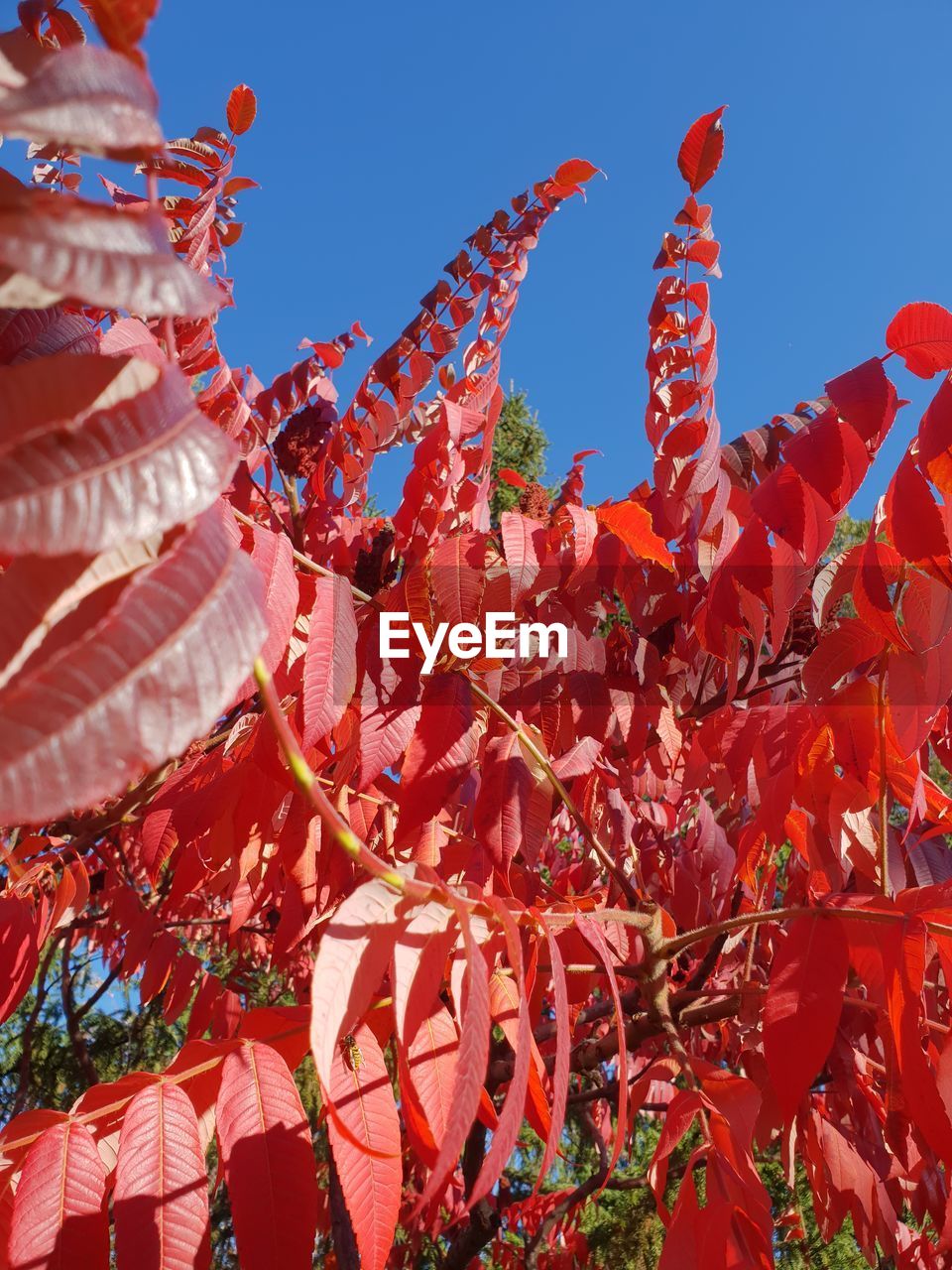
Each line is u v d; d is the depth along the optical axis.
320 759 0.71
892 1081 0.64
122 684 0.18
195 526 0.20
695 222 0.86
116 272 0.18
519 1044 0.35
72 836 1.04
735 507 0.89
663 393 0.86
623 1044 0.46
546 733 0.75
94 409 0.19
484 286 1.15
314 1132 2.04
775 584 0.64
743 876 0.72
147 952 0.97
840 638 0.64
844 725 0.64
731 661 0.79
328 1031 0.34
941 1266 0.93
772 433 1.05
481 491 0.87
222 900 2.27
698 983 0.97
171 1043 3.29
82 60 0.19
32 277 0.17
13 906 0.78
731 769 0.70
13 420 0.19
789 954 0.51
